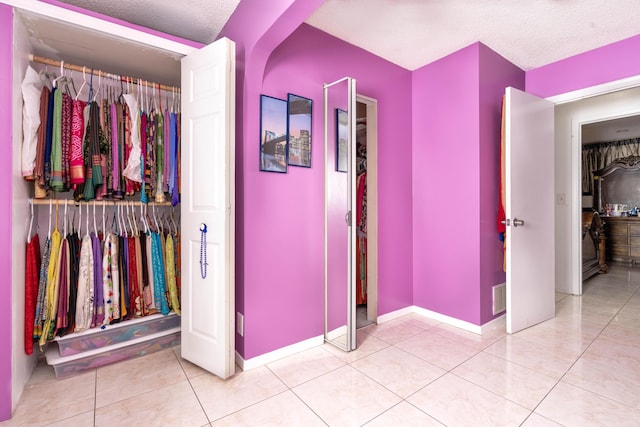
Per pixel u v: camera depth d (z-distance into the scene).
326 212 2.41
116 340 2.14
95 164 2.04
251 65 1.98
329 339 2.42
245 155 2.00
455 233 2.72
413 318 2.92
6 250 1.58
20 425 1.50
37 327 1.84
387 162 2.86
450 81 2.75
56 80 1.96
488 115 2.64
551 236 2.90
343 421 1.51
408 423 1.49
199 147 2.01
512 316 2.53
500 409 1.58
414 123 3.07
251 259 2.03
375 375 1.92
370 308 2.82
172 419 1.53
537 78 3.04
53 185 1.89
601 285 4.19
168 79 2.63
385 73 2.84
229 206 1.88
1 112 1.57
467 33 2.43
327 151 2.41
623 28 2.36
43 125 1.85
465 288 2.65
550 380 1.85
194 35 2.44
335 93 2.43
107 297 2.12
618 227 5.91
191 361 2.07
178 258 2.49
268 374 1.95
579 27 2.35
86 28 1.78
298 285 2.25
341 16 2.21
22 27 1.71
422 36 2.48
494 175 2.72
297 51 2.25
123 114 2.22
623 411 1.56
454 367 2.01
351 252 2.24
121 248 2.22
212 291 1.93
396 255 2.94
